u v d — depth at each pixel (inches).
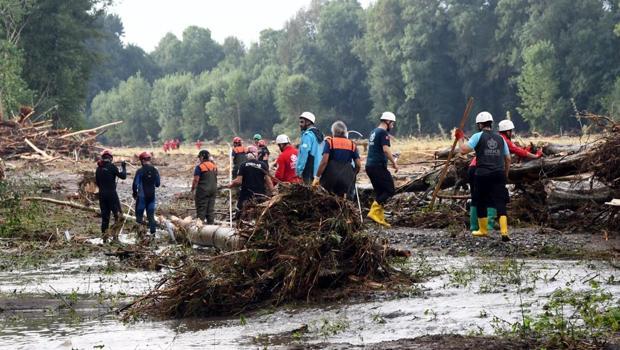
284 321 423.8
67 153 2274.9
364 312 426.6
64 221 1005.8
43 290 552.1
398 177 1216.8
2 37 3208.7
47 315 469.7
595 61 4315.9
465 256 623.2
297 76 5989.2
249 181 807.7
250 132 6638.8
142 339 398.0
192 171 2107.5
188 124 6929.1
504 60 4936.0
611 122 737.0
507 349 329.4
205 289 463.2
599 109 4286.4
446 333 366.6
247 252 474.6
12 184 1294.3
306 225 483.8
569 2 4495.6
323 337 379.9
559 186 754.2
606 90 4222.4
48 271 645.9
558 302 398.6
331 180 676.7
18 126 2285.9
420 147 2153.1
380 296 464.1
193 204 1210.0
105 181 849.5
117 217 847.7
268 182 808.9
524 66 4429.1
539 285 467.2
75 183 1690.5
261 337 388.2
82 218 1051.9
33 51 3282.5
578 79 4298.7
